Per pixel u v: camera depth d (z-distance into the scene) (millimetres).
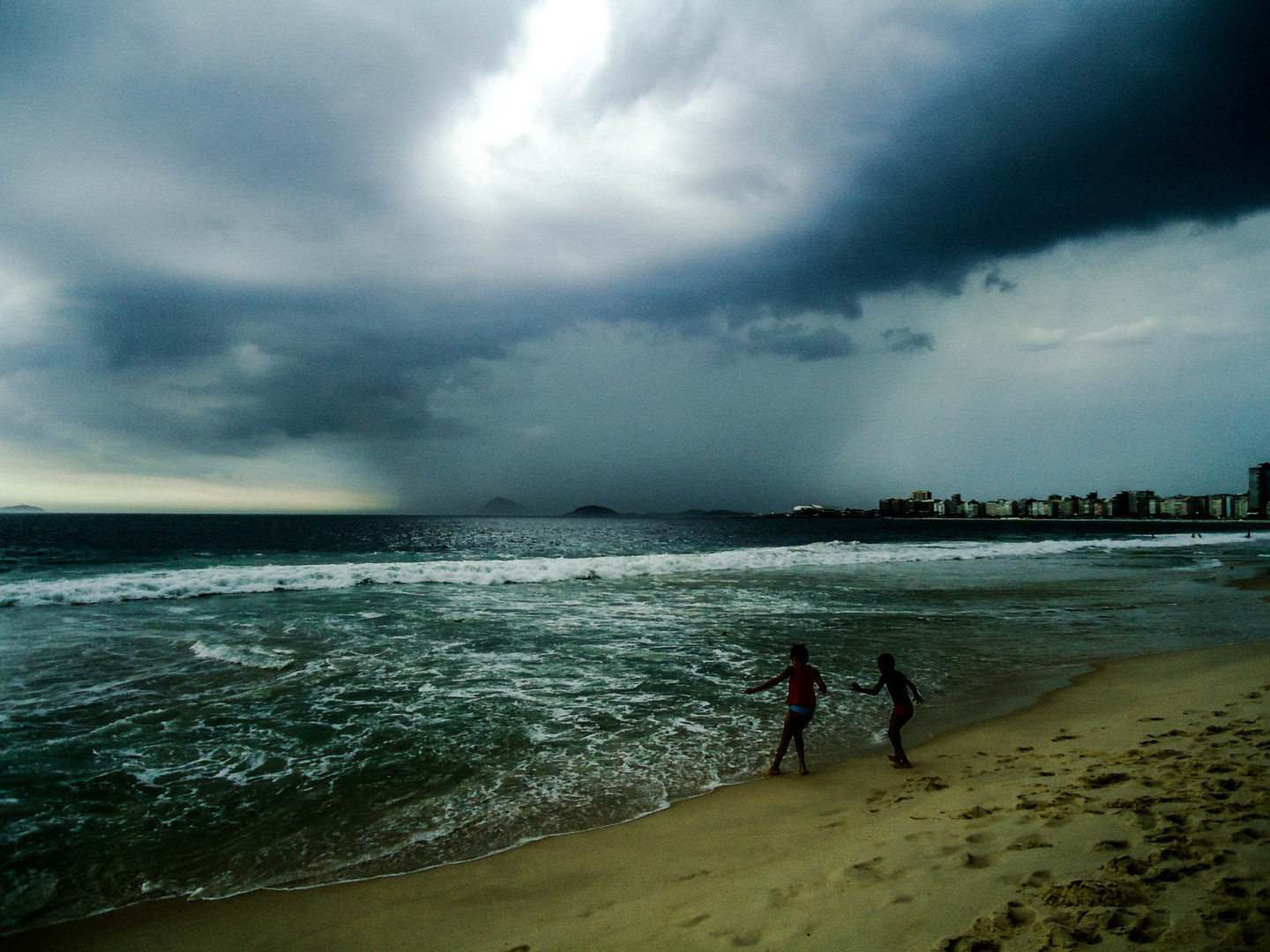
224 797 6312
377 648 12594
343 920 4320
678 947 3648
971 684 10500
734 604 18531
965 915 3627
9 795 6273
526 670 11141
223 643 12867
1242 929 3111
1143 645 13289
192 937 4188
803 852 4961
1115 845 4289
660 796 6391
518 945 3869
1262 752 6145
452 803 6211
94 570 26469
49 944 4129
